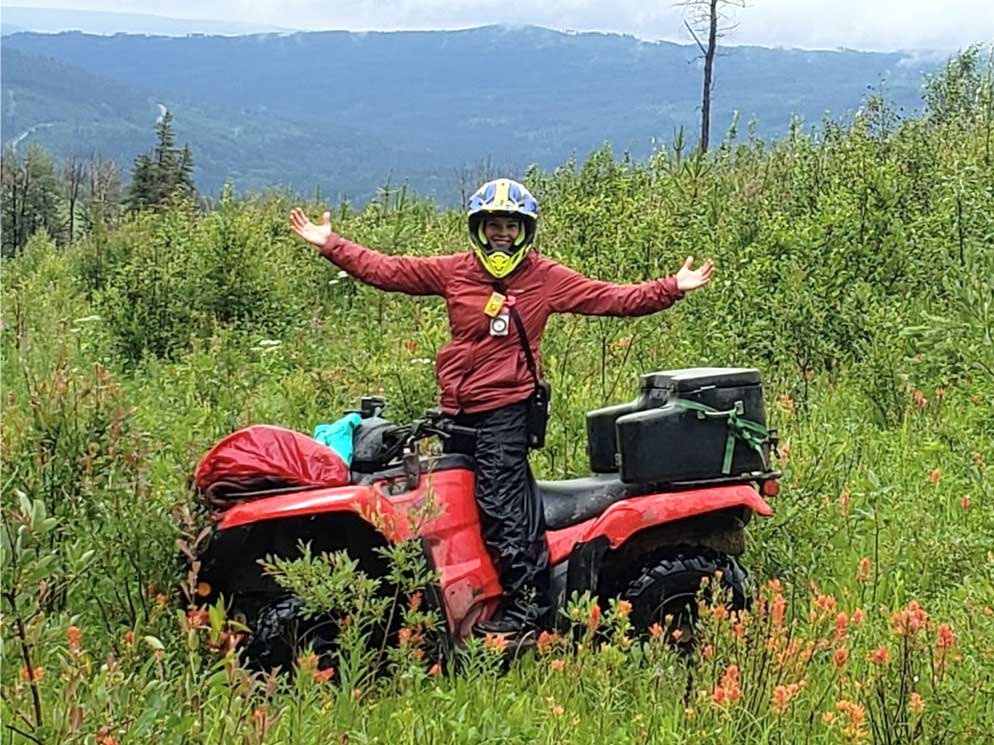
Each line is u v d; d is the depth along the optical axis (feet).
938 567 22.39
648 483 20.39
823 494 24.41
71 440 21.89
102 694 13.23
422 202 60.39
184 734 13.93
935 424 30.45
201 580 19.79
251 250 47.39
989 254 37.45
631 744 16.33
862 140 49.47
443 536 19.94
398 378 28.78
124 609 19.75
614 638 17.81
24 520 13.74
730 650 17.06
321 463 19.43
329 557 18.21
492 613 20.17
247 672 16.07
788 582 22.16
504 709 17.65
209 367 32.83
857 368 33.99
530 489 20.44
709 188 52.80
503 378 20.15
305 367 36.78
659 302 20.77
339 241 21.17
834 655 16.70
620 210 44.09
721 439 20.51
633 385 31.07
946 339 33.01
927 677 16.48
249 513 18.83
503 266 20.30
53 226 136.15
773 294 37.17
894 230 39.63
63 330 37.04
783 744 16.01
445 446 20.62
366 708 17.19
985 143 51.55
